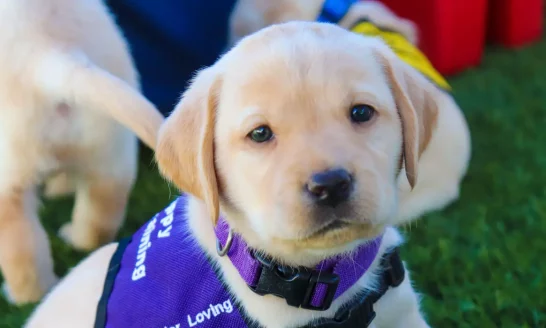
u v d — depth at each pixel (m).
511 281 0.64
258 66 0.45
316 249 0.45
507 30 1.35
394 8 1.21
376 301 0.51
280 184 0.44
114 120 0.67
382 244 0.50
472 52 1.24
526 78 1.16
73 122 0.66
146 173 0.89
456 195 0.77
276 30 0.47
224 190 0.47
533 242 0.69
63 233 0.78
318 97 0.44
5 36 0.64
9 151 0.65
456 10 1.18
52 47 0.64
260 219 0.45
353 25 0.79
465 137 0.79
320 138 0.44
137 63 0.95
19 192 0.67
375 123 0.46
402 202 0.70
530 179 0.81
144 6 0.93
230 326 0.49
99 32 0.68
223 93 0.47
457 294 0.64
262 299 0.49
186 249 0.51
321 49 0.45
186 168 0.48
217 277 0.50
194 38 0.98
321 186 0.42
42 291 0.69
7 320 0.67
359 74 0.45
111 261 0.55
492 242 0.70
